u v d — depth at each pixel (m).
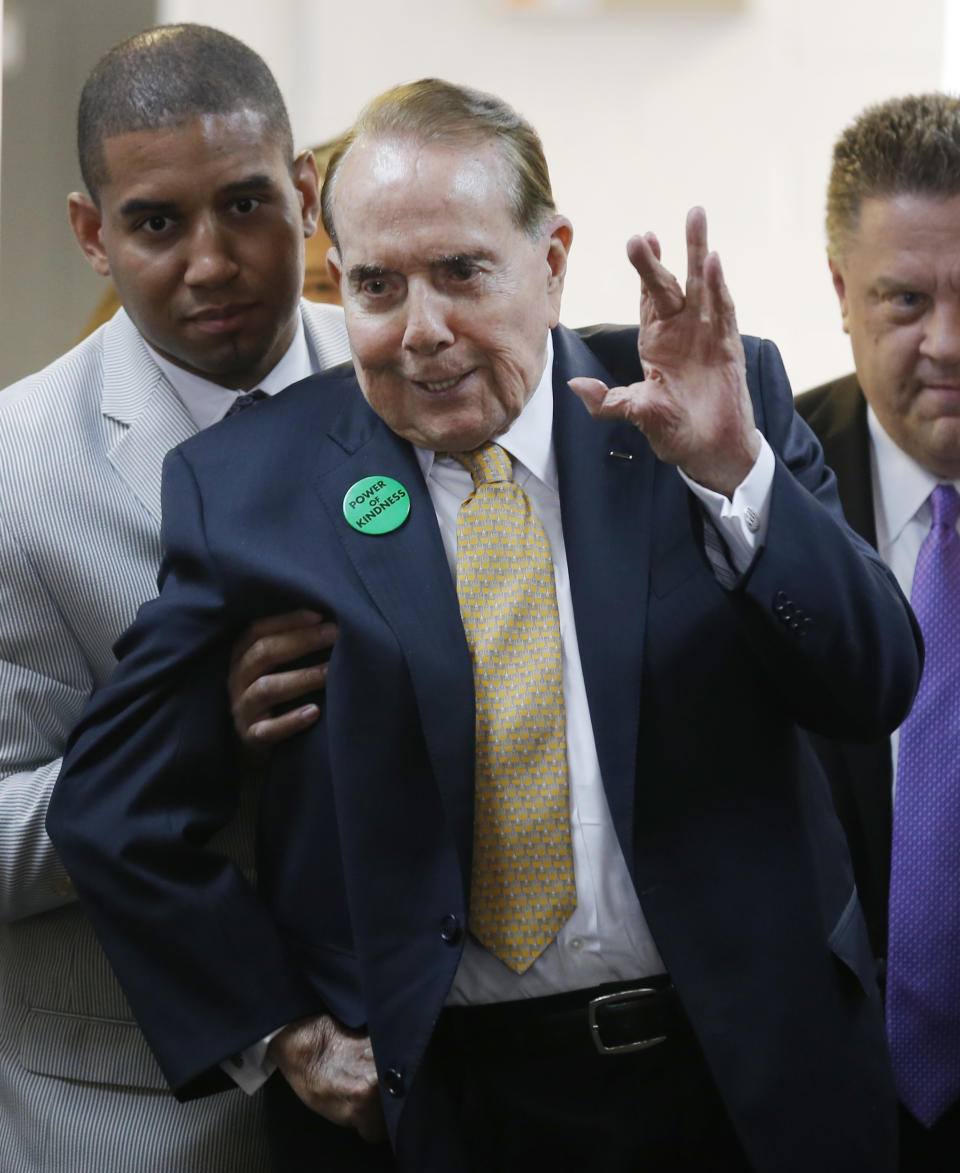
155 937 2.95
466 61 5.69
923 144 3.45
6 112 5.55
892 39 5.57
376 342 2.71
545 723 2.76
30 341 5.59
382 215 2.66
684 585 2.78
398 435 2.93
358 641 2.78
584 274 5.70
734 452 2.59
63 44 5.58
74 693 3.40
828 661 2.60
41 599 3.34
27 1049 3.45
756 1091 2.68
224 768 3.06
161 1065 2.92
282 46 5.69
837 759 3.45
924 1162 3.42
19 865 3.23
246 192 3.28
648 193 5.66
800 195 5.61
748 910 2.75
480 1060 2.81
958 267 3.41
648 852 2.73
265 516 2.92
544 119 5.69
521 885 2.76
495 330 2.71
